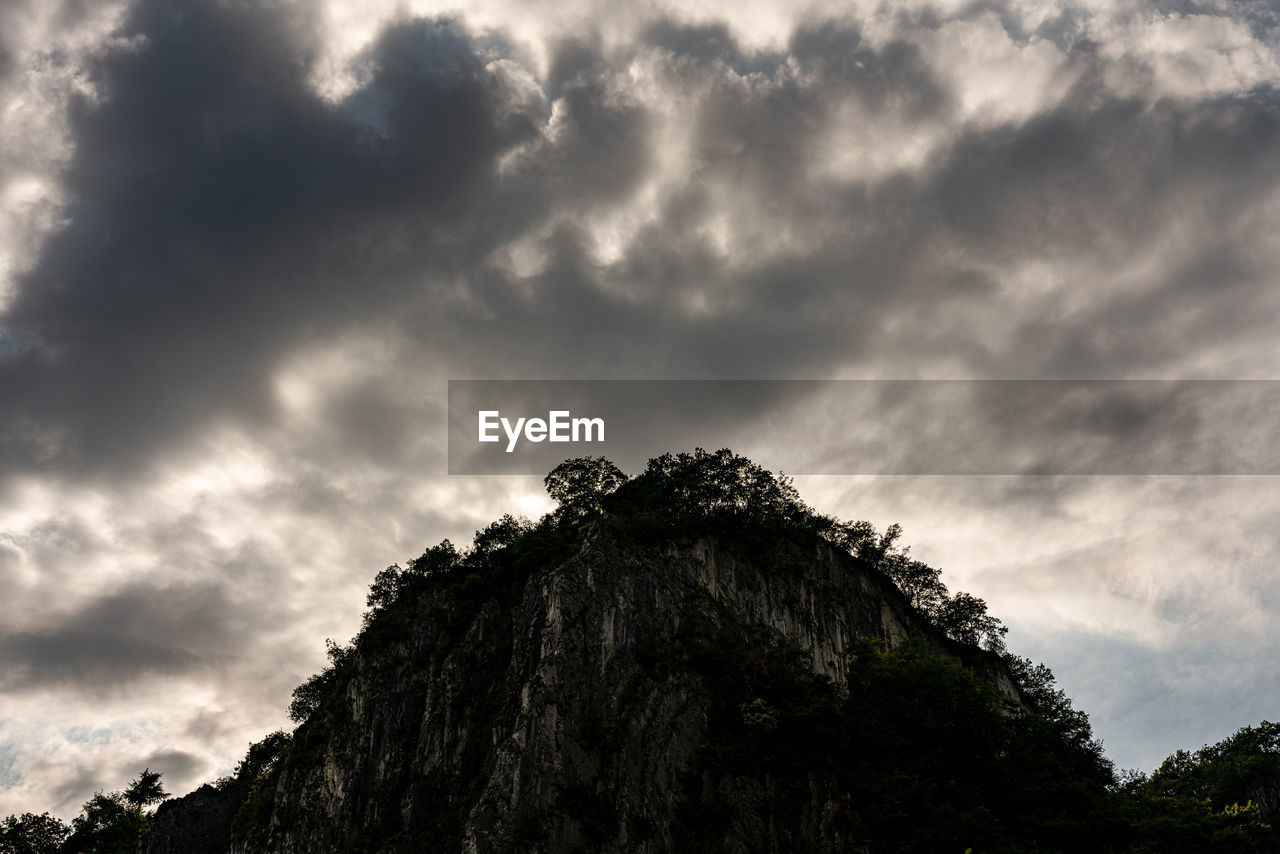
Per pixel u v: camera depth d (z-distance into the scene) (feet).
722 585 385.70
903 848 289.12
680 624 359.87
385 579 428.56
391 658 392.27
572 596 353.10
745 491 424.46
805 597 396.16
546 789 306.14
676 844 299.38
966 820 289.74
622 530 383.45
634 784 311.27
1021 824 304.91
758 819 305.53
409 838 336.08
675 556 384.27
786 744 323.16
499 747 321.32
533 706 322.96
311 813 359.25
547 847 294.05
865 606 414.00
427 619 401.29
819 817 303.68
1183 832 317.22
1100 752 389.39
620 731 323.37
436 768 353.72
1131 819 322.34
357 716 380.37
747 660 344.49
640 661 343.67
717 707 335.06
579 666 336.49
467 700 368.07
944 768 319.88
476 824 299.99
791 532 417.49
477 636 385.50
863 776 315.78
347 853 341.00
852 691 355.56
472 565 425.69
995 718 346.33
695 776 315.17
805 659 367.86
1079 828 301.43
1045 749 353.92
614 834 300.61
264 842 360.89
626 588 360.69
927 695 345.31
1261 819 361.30
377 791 357.61
